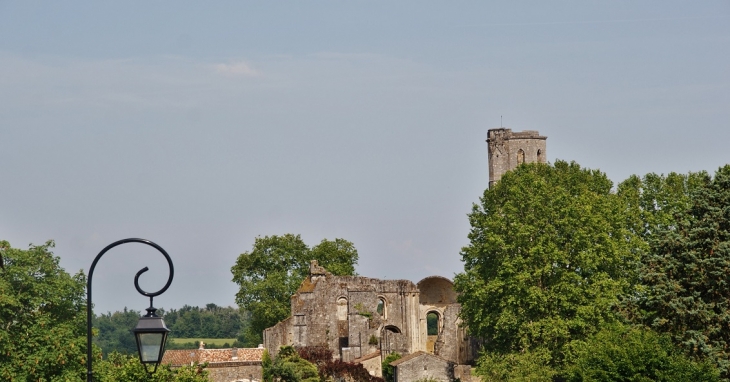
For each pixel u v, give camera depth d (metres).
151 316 48.50
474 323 144.00
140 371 98.94
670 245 102.88
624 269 138.12
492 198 157.25
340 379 161.12
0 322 115.94
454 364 167.88
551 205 140.25
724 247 99.44
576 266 136.12
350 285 187.25
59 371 115.88
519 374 126.31
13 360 113.50
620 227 142.25
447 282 194.88
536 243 137.25
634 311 105.75
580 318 129.88
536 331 131.12
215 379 161.88
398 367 165.88
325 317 185.38
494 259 142.38
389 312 191.00
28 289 118.81
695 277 100.12
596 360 99.69
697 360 95.56
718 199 104.12
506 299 136.62
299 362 162.12
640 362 94.50
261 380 162.12
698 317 97.56
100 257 49.75
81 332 121.94
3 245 120.31
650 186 154.75
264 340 184.38
